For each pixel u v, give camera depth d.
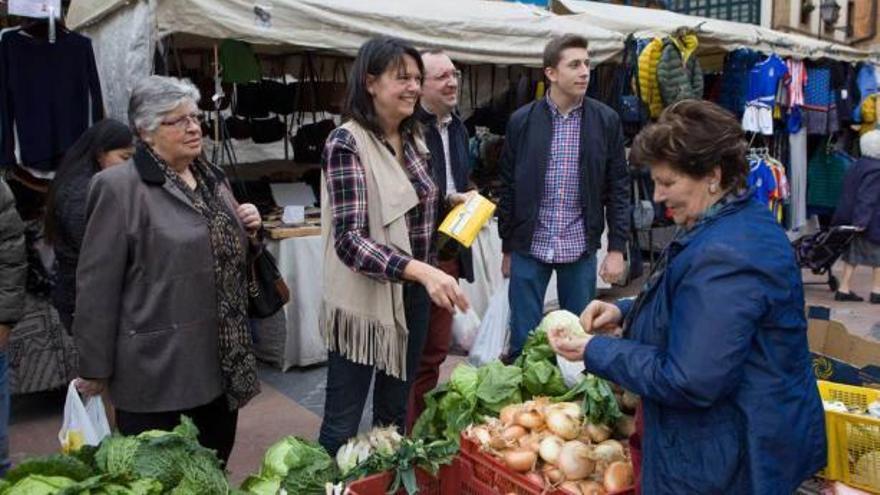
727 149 1.63
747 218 1.64
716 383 1.53
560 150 3.87
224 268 2.51
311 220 5.54
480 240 6.01
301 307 5.09
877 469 2.22
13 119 4.39
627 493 2.11
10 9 4.25
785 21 16.66
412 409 3.69
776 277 1.56
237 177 5.94
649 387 1.63
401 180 2.55
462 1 6.43
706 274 1.57
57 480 1.79
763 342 1.59
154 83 2.36
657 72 6.54
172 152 2.40
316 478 2.31
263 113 6.71
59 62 4.47
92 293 2.34
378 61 2.47
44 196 4.45
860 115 9.23
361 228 2.46
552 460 2.20
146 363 2.39
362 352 2.56
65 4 5.97
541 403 2.45
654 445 1.73
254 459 3.85
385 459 2.25
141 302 2.38
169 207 2.40
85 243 2.34
